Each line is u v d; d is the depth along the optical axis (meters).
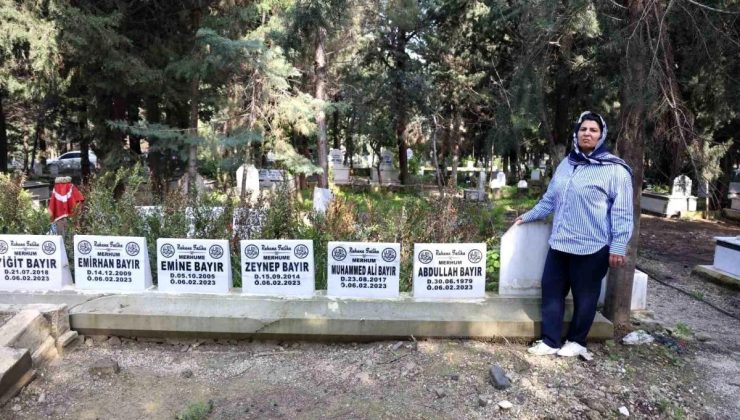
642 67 4.21
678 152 4.86
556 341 3.92
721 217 15.29
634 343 4.19
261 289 4.34
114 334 4.19
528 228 4.24
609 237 3.65
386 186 21.16
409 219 5.18
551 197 4.02
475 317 4.07
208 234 5.07
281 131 12.18
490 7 12.68
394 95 20.20
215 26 11.70
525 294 4.30
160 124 11.68
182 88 12.98
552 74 10.52
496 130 10.62
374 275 4.27
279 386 3.49
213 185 16.08
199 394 3.38
